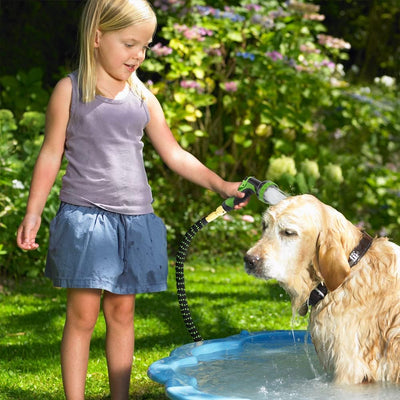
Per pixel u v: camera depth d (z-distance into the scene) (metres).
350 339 4.10
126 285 4.28
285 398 3.78
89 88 4.22
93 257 4.13
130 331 4.47
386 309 4.09
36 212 4.22
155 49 11.41
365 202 11.79
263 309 7.93
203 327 7.22
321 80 12.29
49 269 4.26
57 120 4.27
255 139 12.17
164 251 4.43
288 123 11.66
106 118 4.25
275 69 11.67
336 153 12.55
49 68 15.05
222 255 11.26
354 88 13.20
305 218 4.11
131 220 4.31
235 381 4.10
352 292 4.14
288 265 4.14
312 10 12.28
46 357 6.23
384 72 16.47
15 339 6.84
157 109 4.64
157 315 7.71
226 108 12.28
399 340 4.02
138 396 5.13
